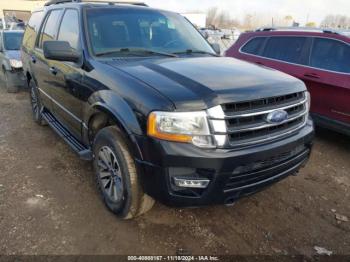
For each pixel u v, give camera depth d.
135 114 2.41
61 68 3.72
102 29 3.42
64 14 4.00
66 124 4.02
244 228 2.94
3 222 2.86
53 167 3.94
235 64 3.21
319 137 5.45
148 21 3.77
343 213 3.26
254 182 2.54
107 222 2.92
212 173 2.29
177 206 2.41
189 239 2.76
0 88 8.73
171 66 2.89
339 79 4.53
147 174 2.39
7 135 5.02
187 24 4.25
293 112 2.83
